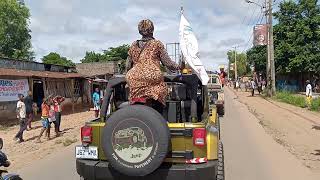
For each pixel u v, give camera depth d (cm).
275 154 1073
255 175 841
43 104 1473
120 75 629
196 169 538
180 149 552
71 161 1022
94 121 622
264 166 925
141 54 579
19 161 1065
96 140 582
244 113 2327
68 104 3238
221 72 2305
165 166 549
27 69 2736
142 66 571
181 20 592
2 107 2217
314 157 1057
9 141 1513
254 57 5925
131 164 525
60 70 3350
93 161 582
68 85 3284
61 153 1153
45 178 839
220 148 650
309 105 2855
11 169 941
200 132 546
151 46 579
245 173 859
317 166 936
